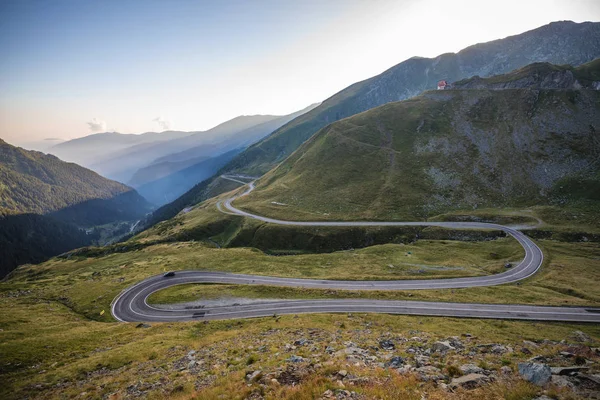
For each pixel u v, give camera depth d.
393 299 66.81
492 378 18.42
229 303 70.88
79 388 31.56
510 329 48.44
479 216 132.25
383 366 23.17
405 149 190.00
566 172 152.25
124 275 100.56
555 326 52.25
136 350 42.44
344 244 126.56
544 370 18.11
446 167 169.88
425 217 138.75
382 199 152.88
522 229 118.06
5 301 87.31
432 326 47.62
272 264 100.69
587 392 15.64
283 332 43.62
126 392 27.05
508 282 78.94
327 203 158.12
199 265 102.88
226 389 20.42
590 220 119.94
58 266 139.88
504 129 183.38
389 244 116.56
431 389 17.23
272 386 19.02
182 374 28.84
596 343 36.62
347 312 60.00
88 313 73.81
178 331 52.88
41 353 45.44
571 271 84.06
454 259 98.88
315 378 18.78
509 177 157.88
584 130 169.50
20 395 32.47
